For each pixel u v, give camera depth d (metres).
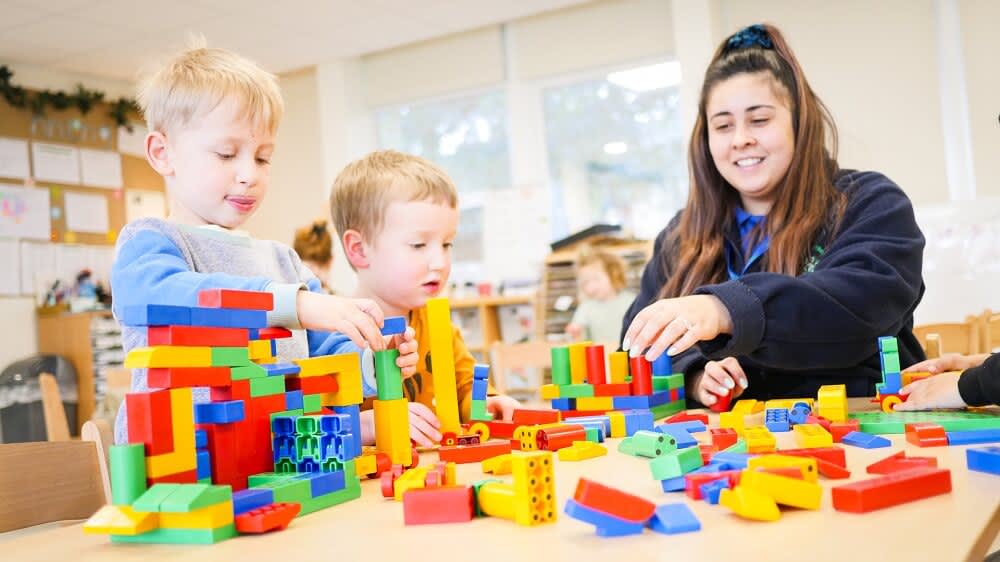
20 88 4.31
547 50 4.43
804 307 1.04
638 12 4.21
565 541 0.51
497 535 0.54
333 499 0.67
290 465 0.70
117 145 4.79
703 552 0.47
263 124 1.07
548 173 4.55
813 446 0.78
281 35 4.30
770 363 1.11
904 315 1.23
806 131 1.33
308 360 0.76
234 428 0.67
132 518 0.56
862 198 1.28
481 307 4.22
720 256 1.44
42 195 4.44
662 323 0.95
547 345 2.43
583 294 3.82
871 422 0.86
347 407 0.78
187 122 1.04
